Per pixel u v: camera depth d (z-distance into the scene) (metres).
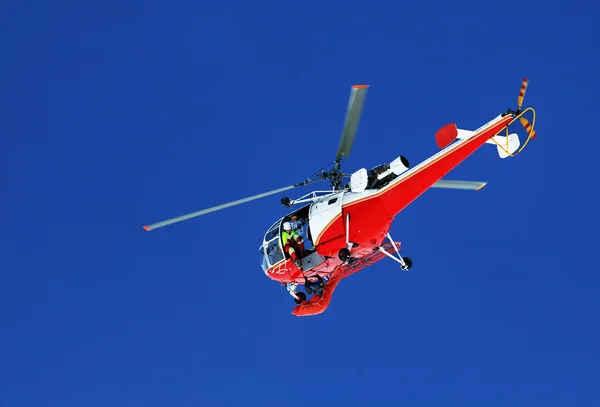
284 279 68.31
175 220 62.88
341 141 62.09
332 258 64.06
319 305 65.00
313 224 64.81
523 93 58.25
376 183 62.09
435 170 59.66
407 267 63.62
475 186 66.06
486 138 58.91
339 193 64.19
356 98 56.56
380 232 62.31
